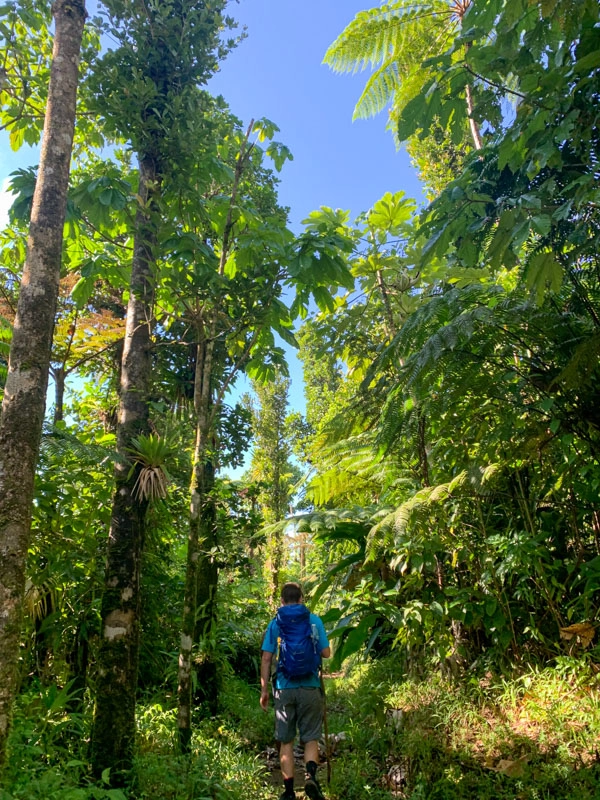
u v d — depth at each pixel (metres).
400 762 4.04
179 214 4.38
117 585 3.71
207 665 5.82
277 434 16.05
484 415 4.20
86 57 4.09
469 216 3.27
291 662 3.96
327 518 5.22
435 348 3.60
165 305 5.50
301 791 4.08
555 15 2.47
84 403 7.66
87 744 3.72
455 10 6.43
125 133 4.14
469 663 4.77
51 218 3.02
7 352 4.82
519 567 4.01
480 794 3.29
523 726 3.74
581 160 3.03
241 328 4.54
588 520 4.55
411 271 6.43
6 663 2.53
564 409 3.54
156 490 3.88
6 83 4.01
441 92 3.04
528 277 2.83
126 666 3.58
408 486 5.48
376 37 6.72
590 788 3.02
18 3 4.06
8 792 2.57
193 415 4.63
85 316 7.23
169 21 4.20
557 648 4.19
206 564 6.34
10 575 2.59
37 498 4.46
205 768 3.76
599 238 2.79
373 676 5.74
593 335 3.12
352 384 9.48
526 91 2.69
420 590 5.01
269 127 4.93
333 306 5.32
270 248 4.66
